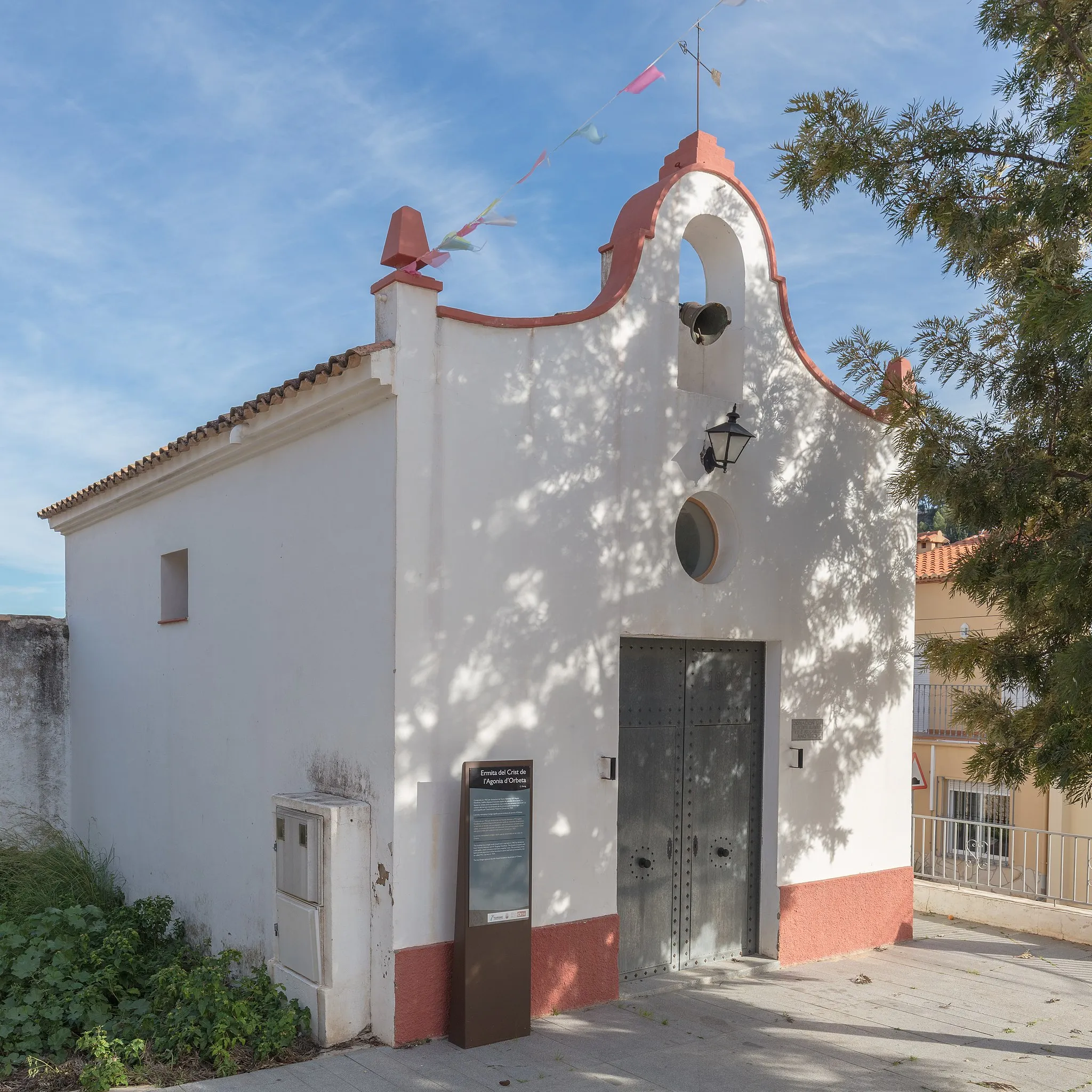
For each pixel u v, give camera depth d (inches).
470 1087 209.5
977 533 282.8
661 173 323.9
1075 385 260.7
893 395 289.4
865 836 343.9
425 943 235.8
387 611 238.8
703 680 307.9
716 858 308.3
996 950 339.6
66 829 474.9
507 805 241.9
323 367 245.3
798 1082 220.2
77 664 473.4
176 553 370.9
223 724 322.7
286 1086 208.8
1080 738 236.8
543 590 261.3
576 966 262.2
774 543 320.5
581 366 272.2
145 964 306.8
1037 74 267.4
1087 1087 221.0
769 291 325.4
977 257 278.5
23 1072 226.5
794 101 283.7
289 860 251.0
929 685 722.8
